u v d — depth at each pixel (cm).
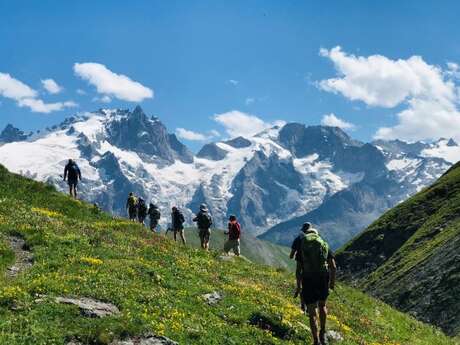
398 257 11550
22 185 3950
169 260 2720
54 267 2109
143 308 1764
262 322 2006
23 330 1441
